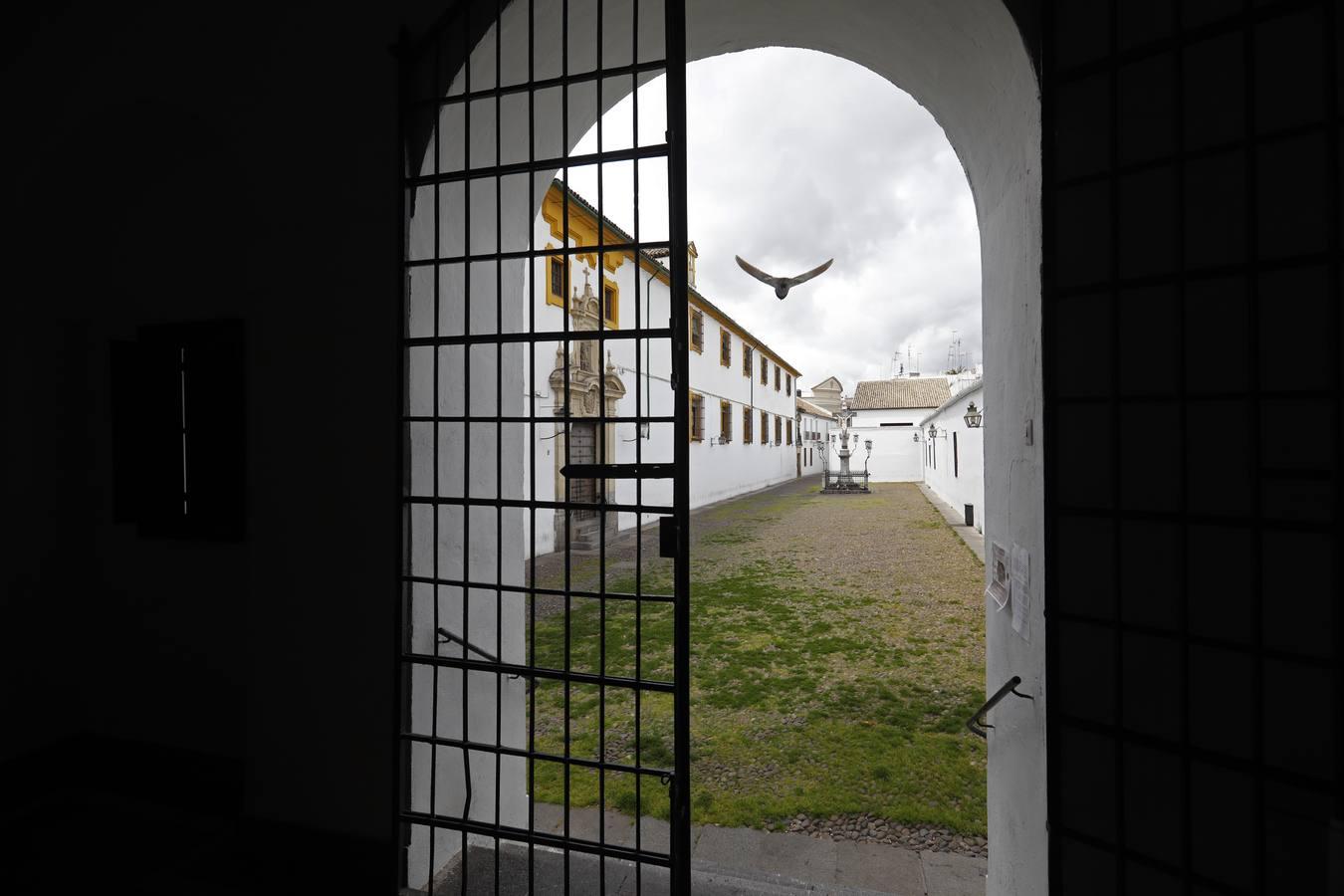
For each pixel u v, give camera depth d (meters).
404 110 2.33
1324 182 1.41
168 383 3.19
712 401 20.02
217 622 3.12
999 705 2.39
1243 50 1.48
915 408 38.97
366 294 2.46
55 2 2.90
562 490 10.66
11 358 3.09
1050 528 1.74
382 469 2.44
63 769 3.27
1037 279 1.94
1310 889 1.43
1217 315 1.55
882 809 3.35
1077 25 1.75
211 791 3.08
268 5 2.59
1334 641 1.36
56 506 3.26
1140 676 1.67
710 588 8.31
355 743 2.47
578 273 10.73
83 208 3.22
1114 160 1.65
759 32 2.86
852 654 5.77
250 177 2.61
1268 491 1.47
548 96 2.93
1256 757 1.47
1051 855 1.75
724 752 4.02
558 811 3.42
